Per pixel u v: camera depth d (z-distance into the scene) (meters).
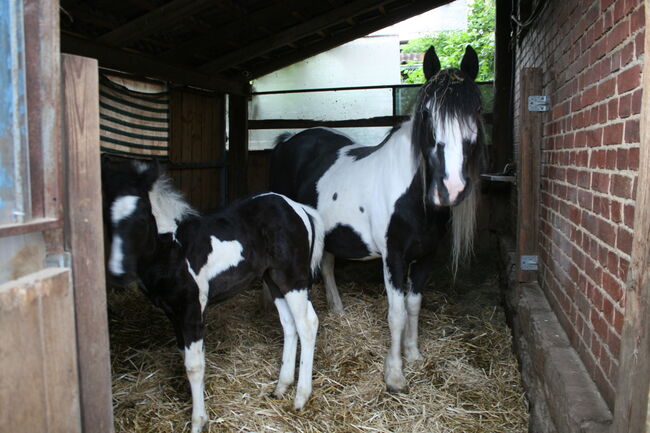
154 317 3.68
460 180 2.32
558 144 2.41
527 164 2.89
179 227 2.32
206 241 2.37
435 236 2.78
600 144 1.67
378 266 4.93
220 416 2.44
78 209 1.22
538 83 2.83
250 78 5.73
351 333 3.46
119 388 2.68
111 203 1.94
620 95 1.46
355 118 6.38
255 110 6.47
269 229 2.62
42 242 1.15
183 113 5.16
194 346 2.27
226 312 3.81
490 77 8.40
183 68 4.69
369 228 2.98
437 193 2.37
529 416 2.34
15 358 1.02
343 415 2.49
